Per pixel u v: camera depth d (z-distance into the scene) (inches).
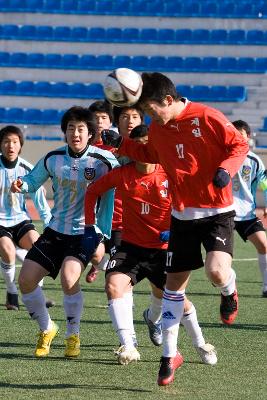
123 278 699.4
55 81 3120.1
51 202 2420.0
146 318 791.1
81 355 750.5
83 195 743.1
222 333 877.2
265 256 1170.6
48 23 3289.9
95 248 718.5
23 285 731.4
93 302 1104.2
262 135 2797.7
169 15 3240.7
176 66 3102.9
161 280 722.8
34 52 3211.1
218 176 582.6
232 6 3255.4
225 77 3041.3
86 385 626.2
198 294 1193.4
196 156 609.6
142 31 3216.0
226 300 679.1
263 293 1178.6
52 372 674.2
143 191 707.4
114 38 3221.0
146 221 712.4
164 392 604.1
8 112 2979.8
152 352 769.6
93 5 3319.4
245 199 1165.1
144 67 3097.9
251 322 953.5
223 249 614.2
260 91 2974.9
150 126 631.2
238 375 668.7
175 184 619.8
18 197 1007.0
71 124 736.3
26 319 953.5
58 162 746.2
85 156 743.7
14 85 3068.4
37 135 2920.8
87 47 3193.9
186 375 668.1
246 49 3125.0
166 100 602.2
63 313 1007.0
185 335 866.8
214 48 3139.8
